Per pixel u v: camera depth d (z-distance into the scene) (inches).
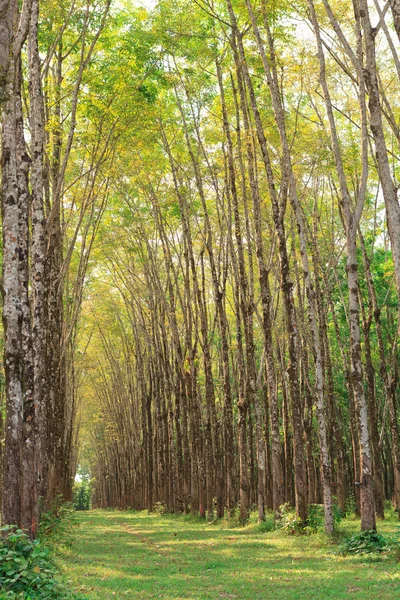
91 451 4097.0
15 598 315.0
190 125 1034.1
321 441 705.0
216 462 1104.8
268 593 406.6
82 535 981.2
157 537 891.4
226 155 930.1
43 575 346.6
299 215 731.4
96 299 1806.1
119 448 2687.0
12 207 436.1
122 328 1861.5
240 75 837.8
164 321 1381.6
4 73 402.3
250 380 913.5
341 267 1171.3
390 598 365.4
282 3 722.8
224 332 1071.0
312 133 866.1
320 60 633.6
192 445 1243.8
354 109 874.1
